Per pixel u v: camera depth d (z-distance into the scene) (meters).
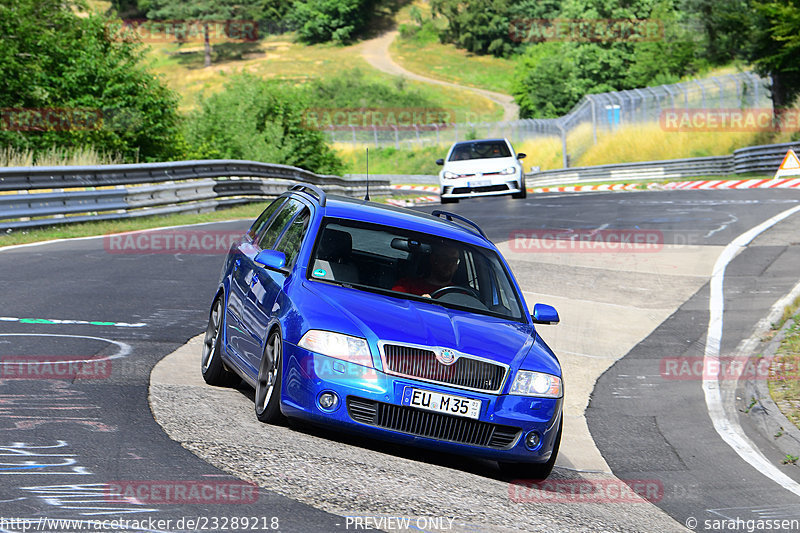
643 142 142.50
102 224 50.47
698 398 24.89
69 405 16.08
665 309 35.06
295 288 16.72
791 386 25.03
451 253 18.67
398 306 16.70
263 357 16.59
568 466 18.70
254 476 13.12
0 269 32.81
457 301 17.73
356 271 17.55
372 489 13.41
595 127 156.38
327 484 13.26
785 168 83.75
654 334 31.58
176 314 27.19
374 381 15.20
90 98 78.94
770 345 29.31
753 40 115.12
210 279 34.81
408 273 17.92
